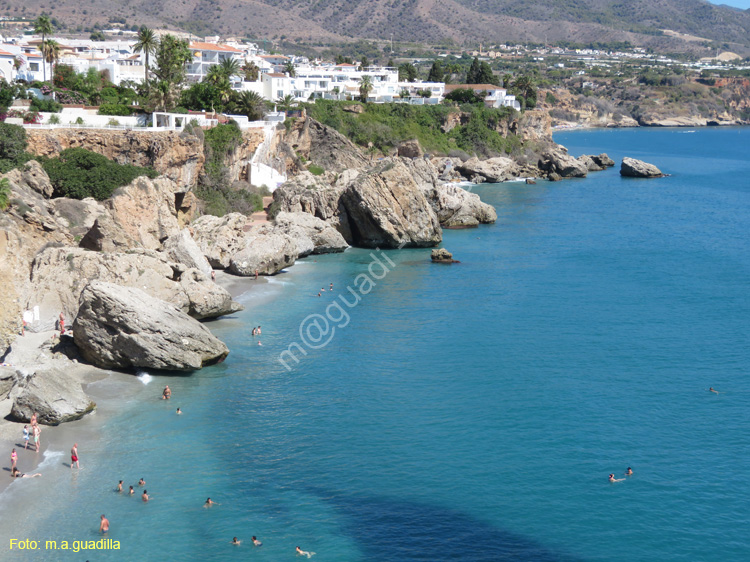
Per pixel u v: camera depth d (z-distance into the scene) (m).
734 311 84.12
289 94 175.75
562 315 82.19
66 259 68.94
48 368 56.38
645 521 44.56
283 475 48.66
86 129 95.81
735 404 59.62
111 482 46.69
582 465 50.41
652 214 151.62
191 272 74.94
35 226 73.50
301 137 157.62
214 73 138.88
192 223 96.62
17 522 42.31
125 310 61.34
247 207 116.94
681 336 75.56
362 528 43.53
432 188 130.50
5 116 95.62
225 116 127.19
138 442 51.72
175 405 57.62
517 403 59.56
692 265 106.56
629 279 98.25
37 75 136.38
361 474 48.97
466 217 134.25
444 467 49.94
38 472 47.25
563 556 41.53
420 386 62.69
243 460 50.16
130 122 108.19
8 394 55.78
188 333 63.66
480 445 52.84
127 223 84.81
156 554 40.50
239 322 76.62
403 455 51.41
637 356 69.88
